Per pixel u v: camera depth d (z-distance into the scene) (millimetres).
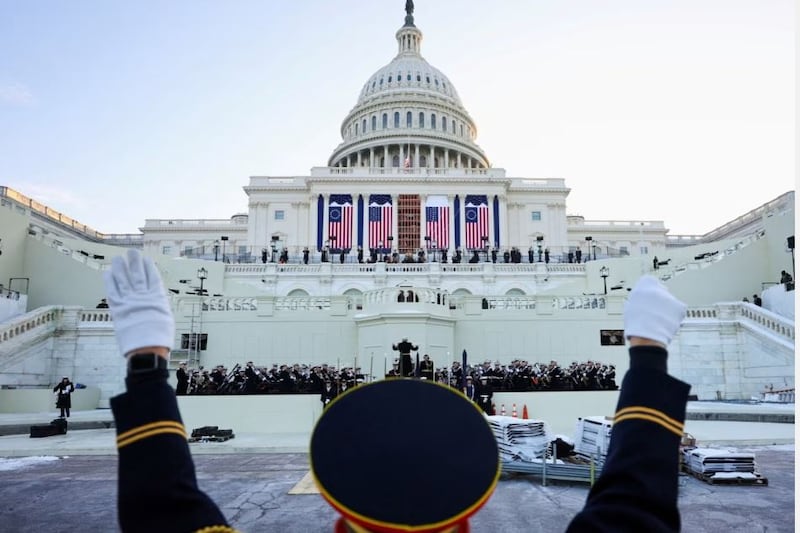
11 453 16281
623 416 1409
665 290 1513
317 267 51812
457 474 1102
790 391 29156
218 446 17344
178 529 1204
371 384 1258
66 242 52344
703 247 57000
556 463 12062
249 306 32812
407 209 81125
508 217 88000
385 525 1026
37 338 31969
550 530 8508
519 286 51750
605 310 32500
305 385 23109
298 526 8773
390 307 30328
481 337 32312
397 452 1117
